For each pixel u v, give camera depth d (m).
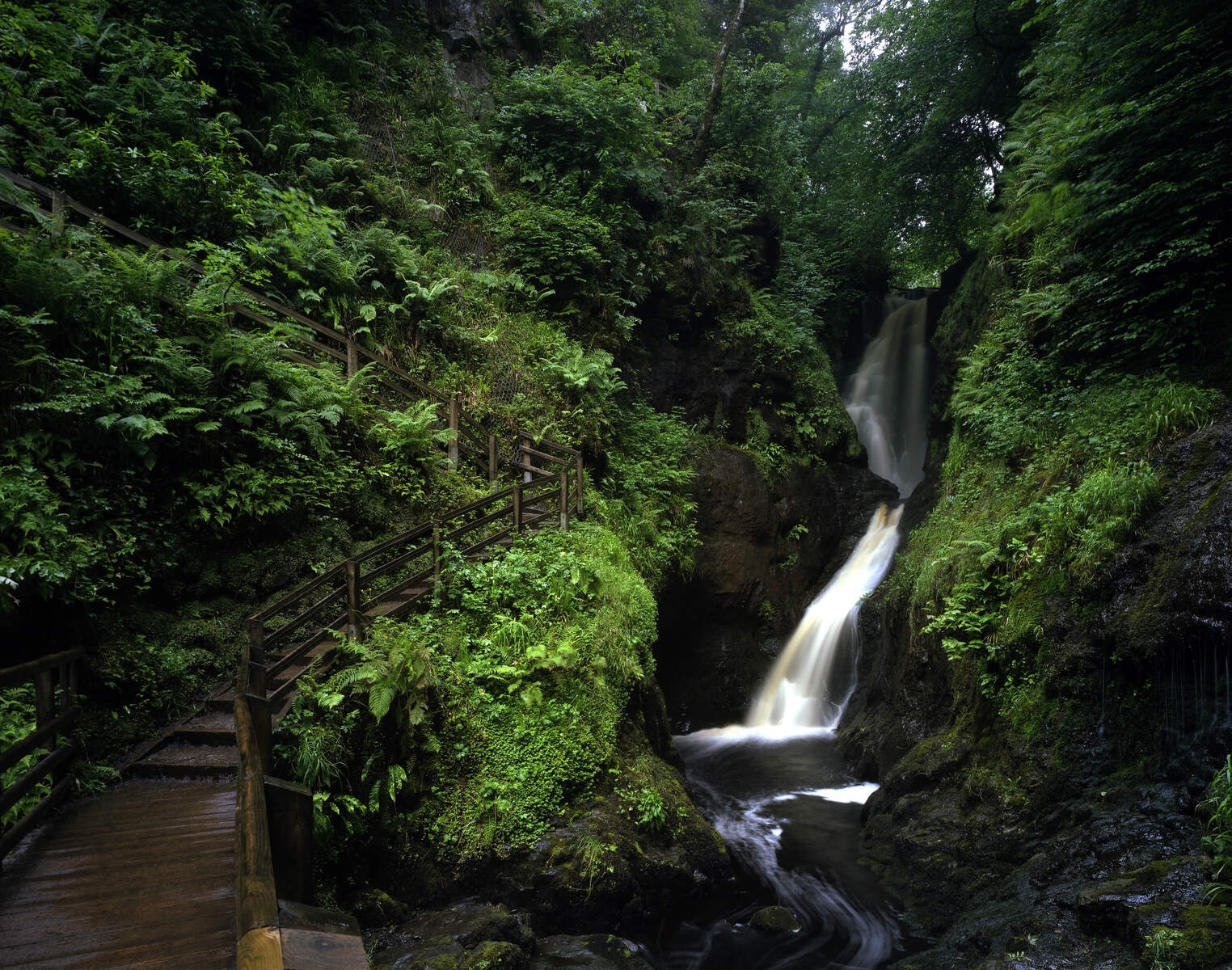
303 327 9.84
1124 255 8.88
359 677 6.10
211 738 6.12
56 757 4.99
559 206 14.31
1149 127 8.54
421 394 10.73
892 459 20.45
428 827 6.41
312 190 11.55
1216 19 7.84
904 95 20.12
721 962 6.45
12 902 3.68
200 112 10.93
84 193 8.70
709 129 18.45
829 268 21.95
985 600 8.64
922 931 6.61
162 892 3.79
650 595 9.83
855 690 13.34
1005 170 18.12
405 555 7.66
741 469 15.39
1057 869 6.02
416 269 11.37
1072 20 10.52
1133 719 6.41
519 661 7.32
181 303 7.91
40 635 5.77
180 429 7.27
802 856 8.33
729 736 13.22
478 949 5.39
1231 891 4.71
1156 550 6.64
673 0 21.67
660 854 7.12
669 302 15.67
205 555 7.28
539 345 12.75
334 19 14.24
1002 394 11.30
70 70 9.28
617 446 13.68
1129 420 8.29
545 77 15.06
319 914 2.52
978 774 7.66
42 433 6.23
